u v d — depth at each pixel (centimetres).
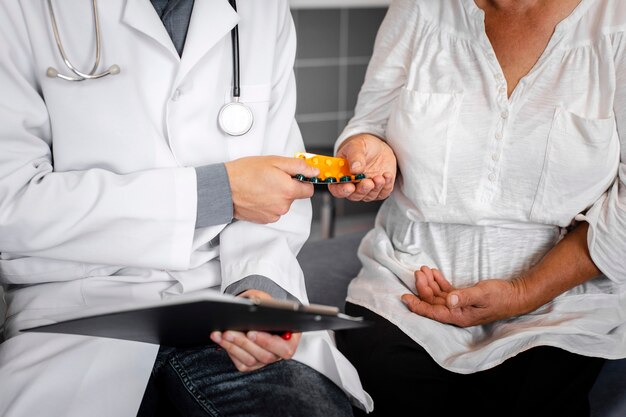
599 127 121
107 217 105
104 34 111
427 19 138
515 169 128
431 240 142
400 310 135
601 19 122
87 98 110
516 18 126
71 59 111
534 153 125
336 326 94
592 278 129
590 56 123
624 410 138
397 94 146
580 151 123
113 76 111
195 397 111
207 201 109
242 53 121
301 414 106
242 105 118
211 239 118
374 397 131
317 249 200
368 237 162
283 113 130
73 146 112
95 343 108
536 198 128
